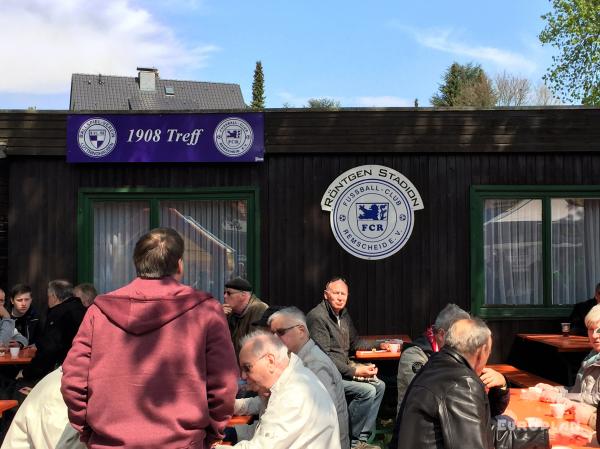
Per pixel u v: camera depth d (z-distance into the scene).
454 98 46.97
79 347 2.74
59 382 3.56
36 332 6.84
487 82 42.56
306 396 3.28
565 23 20.27
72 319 5.67
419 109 7.54
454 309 4.13
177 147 7.52
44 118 7.48
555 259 7.82
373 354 6.49
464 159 7.66
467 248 7.65
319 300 7.59
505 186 7.64
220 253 7.75
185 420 2.65
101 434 2.64
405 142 7.54
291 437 3.20
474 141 7.55
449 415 2.98
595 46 20.05
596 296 7.02
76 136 7.47
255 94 68.50
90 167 7.60
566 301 7.83
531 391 4.86
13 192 7.54
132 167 7.62
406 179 7.63
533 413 4.35
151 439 2.61
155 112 7.50
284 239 7.63
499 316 7.65
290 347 4.21
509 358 7.68
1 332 6.64
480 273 7.62
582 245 7.83
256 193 7.60
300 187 7.62
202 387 2.72
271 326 4.24
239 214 7.75
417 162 7.65
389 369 7.43
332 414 3.37
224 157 7.52
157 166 7.62
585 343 6.68
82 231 7.55
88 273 7.57
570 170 7.69
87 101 46.66
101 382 2.67
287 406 3.24
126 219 7.74
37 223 7.55
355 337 6.71
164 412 2.64
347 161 7.64
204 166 7.64
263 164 7.64
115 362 2.70
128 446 2.59
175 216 7.77
